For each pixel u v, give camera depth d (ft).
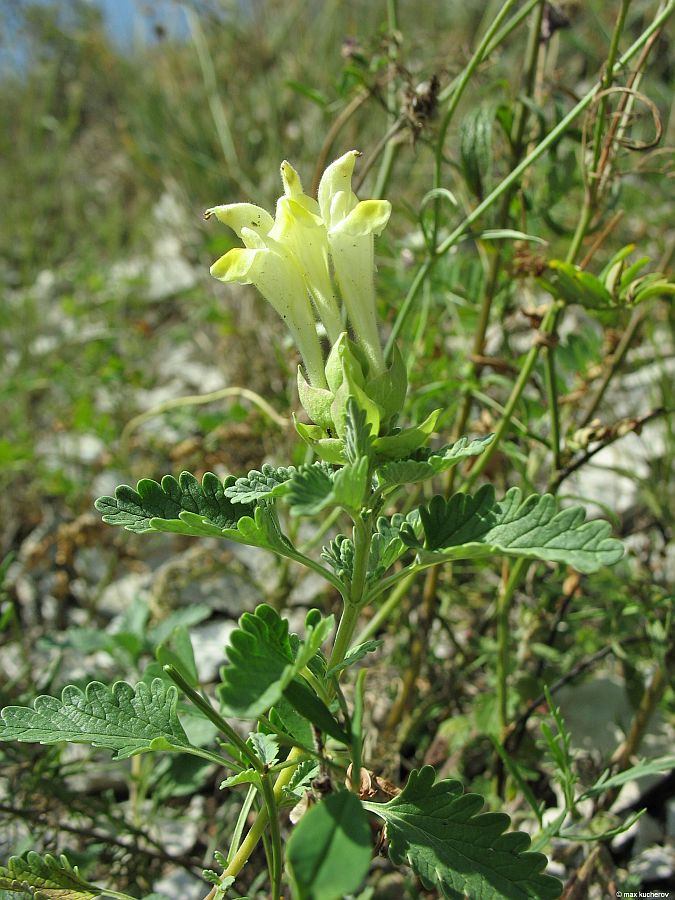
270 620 0.28
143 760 0.56
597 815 0.48
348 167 0.31
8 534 0.82
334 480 0.27
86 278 1.15
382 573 0.32
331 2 1.14
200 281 1.09
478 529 0.29
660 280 0.46
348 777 0.30
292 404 0.68
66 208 1.43
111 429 0.81
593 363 0.59
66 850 0.46
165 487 0.33
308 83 1.10
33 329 1.09
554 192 0.55
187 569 0.68
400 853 0.29
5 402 0.97
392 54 0.57
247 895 0.47
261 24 1.27
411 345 0.69
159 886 0.50
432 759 0.53
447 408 0.64
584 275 0.44
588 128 0.51
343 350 0.28
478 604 0.64
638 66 0.48
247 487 0.30
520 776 0.42
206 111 1.19
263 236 0.31
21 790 0.48
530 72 0.54
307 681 0.31
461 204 0.62
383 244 0.73
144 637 0.60
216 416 0.76
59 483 0.79
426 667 0.59
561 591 0.54
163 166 1.19
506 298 0.61
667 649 0.50
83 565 0.80
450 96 0.60
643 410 0.78
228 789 0.55
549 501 0.28
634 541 0.70
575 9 0.63
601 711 0.59
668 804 0.54
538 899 0.28
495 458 0.57
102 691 0.34
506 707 0.52
